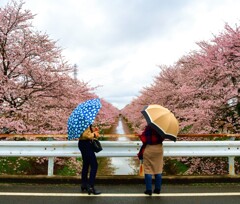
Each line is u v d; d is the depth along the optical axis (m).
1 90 10.14
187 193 5.13
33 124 10.82
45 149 5.85
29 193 5.07
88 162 5.11
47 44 11.63
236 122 10.80
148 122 4.79
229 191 5.27
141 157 5.16
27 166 10.45
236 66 10.84
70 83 12.05
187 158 11.90
